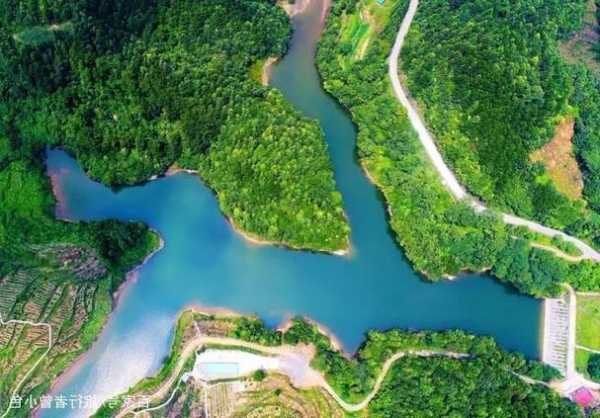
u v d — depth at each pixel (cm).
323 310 11875
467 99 12106
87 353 11388
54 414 10831
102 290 11681
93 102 12625
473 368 10631
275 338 11262
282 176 11794
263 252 12262
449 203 12125
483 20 12625
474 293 11988
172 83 12469
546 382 10988
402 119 12725
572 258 11762
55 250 11800
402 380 10719
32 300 11394
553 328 11575
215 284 12025
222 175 12294
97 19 12719
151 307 11831
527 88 12044
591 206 11875
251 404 10800
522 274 11606
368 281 12094
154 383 11100
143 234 12194
